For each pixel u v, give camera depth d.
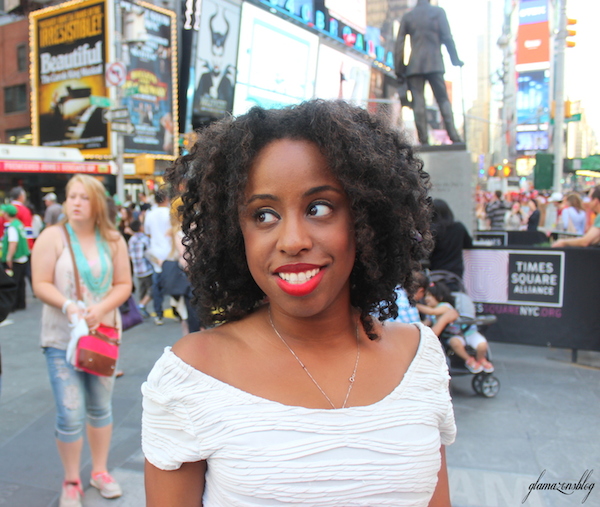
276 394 0.96
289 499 0.89
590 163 13.37
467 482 3.00
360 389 1.01
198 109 24.91
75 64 24.00
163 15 24.59
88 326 2.62
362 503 0.91
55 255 2.63
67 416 2.65
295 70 29.80
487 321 4.25
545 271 5.27
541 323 5.30
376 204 1.02
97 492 2.86
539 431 3.64
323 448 0.91
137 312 3.39
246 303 1.15
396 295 1.22
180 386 0.95
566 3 12.36
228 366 0.98
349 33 35.22
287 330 1.02
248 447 0.90
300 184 0.93
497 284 5.45
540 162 9.90
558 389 4.47
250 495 0.89
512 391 4.43
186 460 0.94
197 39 24.30
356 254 1.08
